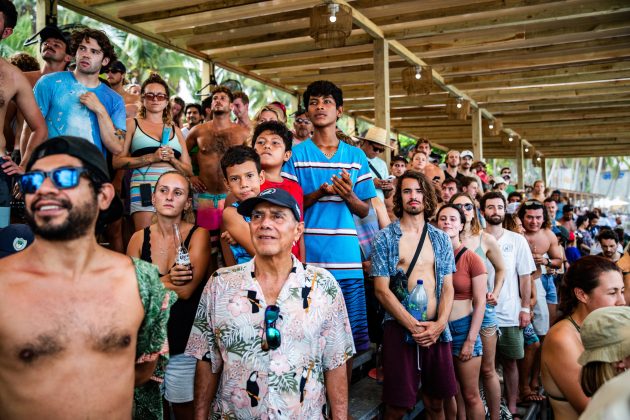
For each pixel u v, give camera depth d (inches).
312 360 84.1
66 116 135.2
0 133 111.2
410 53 342.6
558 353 111.0
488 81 416.2
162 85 159.5
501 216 186.5
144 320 64.8
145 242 112.3
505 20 279.0
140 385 71.2
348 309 130.4
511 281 181.6
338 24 220.8
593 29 295.9
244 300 83.7
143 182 149.0
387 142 294.0
